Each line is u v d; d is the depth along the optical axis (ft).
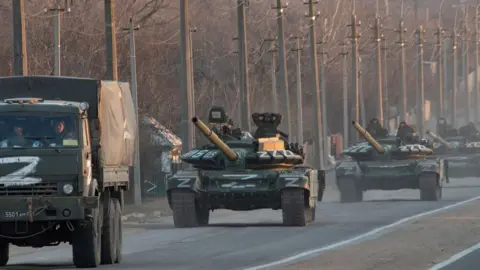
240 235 309.83
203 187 354.74
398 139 516.32
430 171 497.05
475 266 208.54
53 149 214.90
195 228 346.74
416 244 261.44
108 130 232.73
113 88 239.71
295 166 368.48
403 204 472.03
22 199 209.46
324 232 314.35
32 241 221.05
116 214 237.04
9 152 214.90
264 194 351.25
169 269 213.46
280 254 244.01
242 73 622.54
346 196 512.63
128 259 241.76
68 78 229.66
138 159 522.88
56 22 472.85
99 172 227.20
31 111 217.77
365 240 278.26
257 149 359.87
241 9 623.36
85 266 218.38
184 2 512.22
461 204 449.48
